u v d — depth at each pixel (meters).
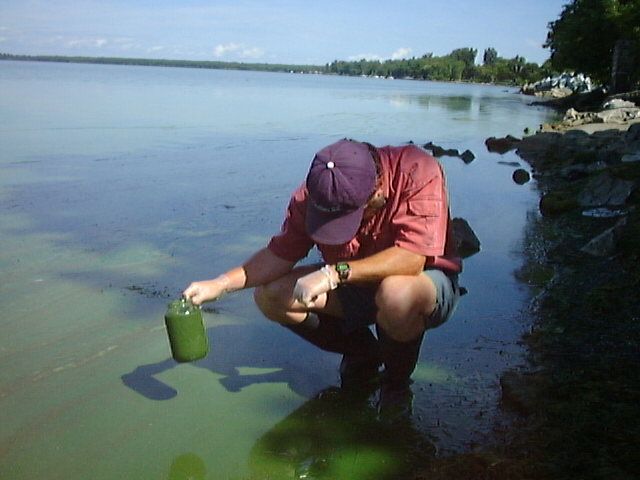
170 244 4.86
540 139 11.14
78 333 3.35
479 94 47.09
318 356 3.17
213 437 2.47
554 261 4.33
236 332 3.43
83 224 5.36
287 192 6.77
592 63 30.72
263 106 21.45
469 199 6.61
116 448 2.40
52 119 13.73
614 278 3.78
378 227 2.66
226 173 7.88
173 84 39.53
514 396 2.61
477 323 3.40
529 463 2.20
